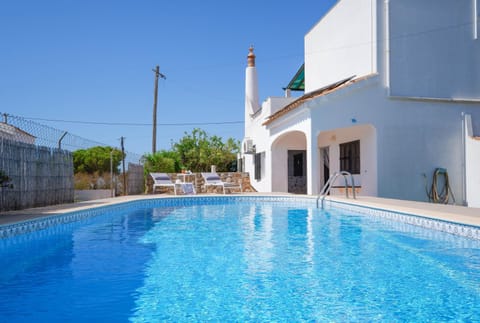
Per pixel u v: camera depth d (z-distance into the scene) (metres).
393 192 12.88
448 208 8.61
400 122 13.08
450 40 13.53
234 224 9.06
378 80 12.95
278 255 5.77
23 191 9.26
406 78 13.14
